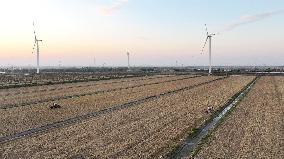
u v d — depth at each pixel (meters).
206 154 25.75
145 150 26.97
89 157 25.23
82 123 38.28
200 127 36.25
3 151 26.77
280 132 33.31
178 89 83.25
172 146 28.09
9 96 66.94
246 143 28.94
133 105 53.94
